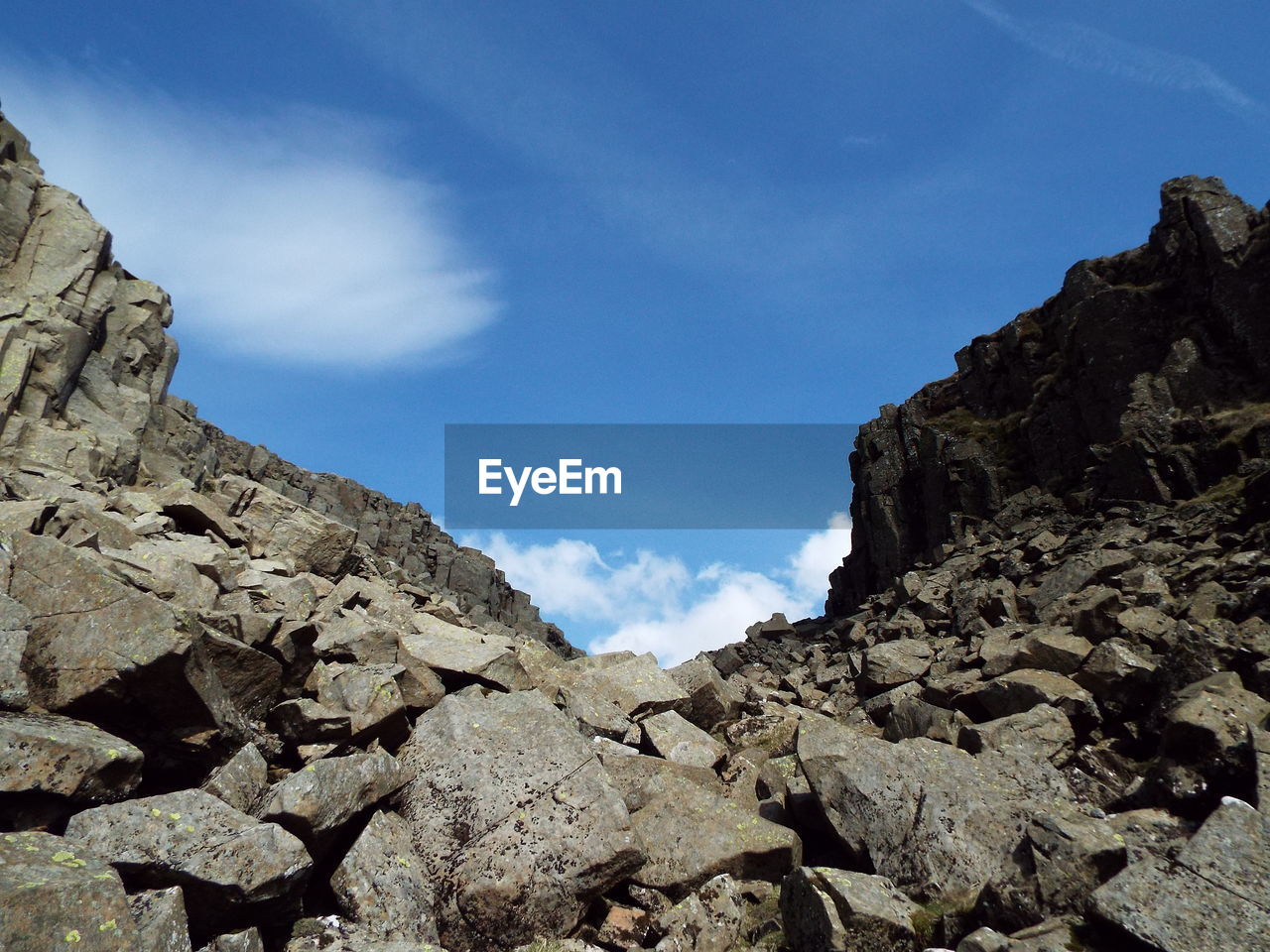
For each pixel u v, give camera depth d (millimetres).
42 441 28141
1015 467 53500
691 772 14289
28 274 34844
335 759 9984
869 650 27094
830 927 8539
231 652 11023
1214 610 21078
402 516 73062
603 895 10469
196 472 35469
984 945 7363
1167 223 50312
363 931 8797
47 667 9414
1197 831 8547
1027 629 23922
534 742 11672
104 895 6375
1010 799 10953
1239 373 42875
